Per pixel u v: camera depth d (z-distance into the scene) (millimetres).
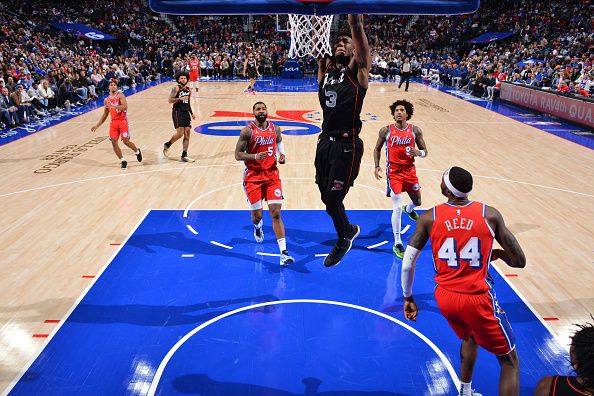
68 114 16250
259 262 6051
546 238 6719
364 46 3357
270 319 4840
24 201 8031
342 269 5895
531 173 9758
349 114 3664
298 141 12531
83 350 4316
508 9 31922
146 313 4926
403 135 6199
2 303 5047
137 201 8094
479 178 9422
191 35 34344
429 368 4137
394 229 6289
